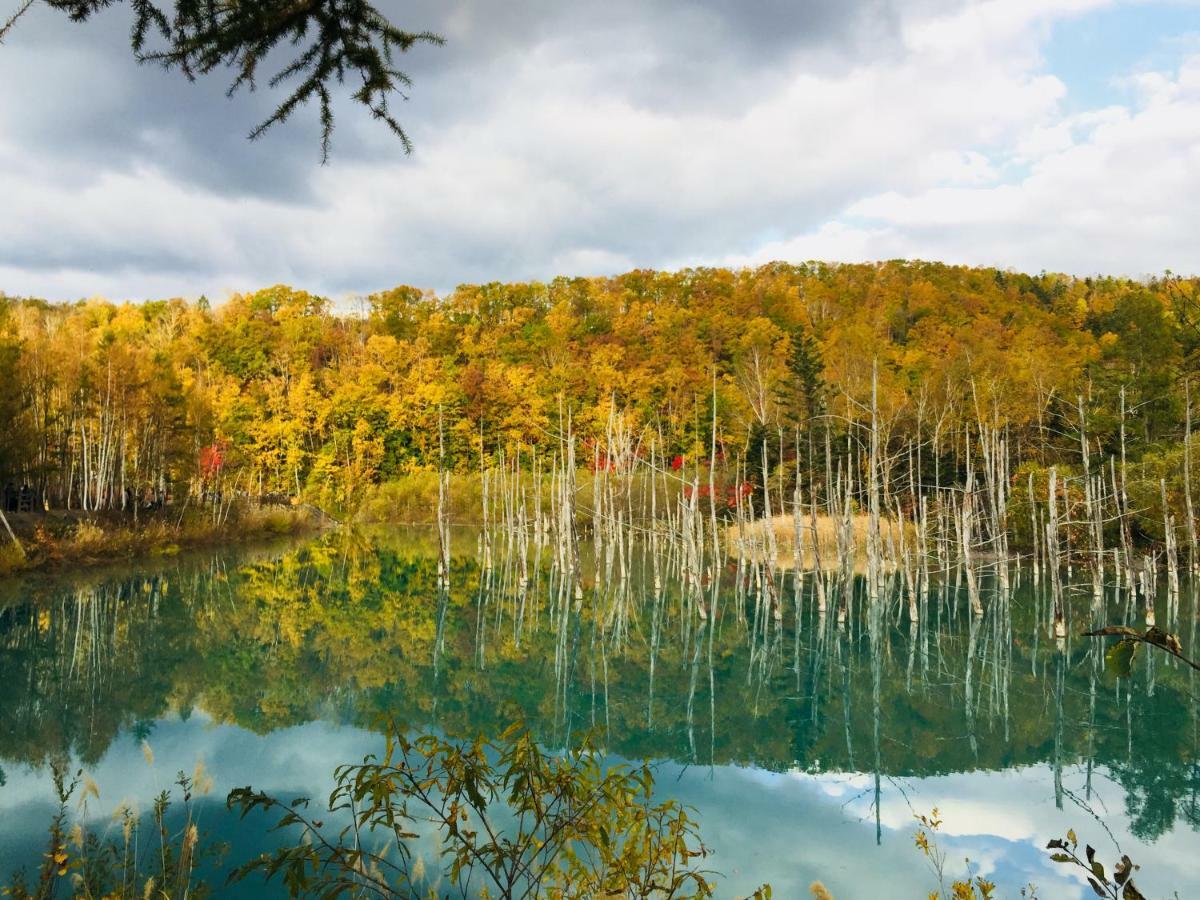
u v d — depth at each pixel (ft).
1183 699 59.06
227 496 177.37
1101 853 32.40
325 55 12.35
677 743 47.39
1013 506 132.57
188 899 21.95
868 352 226.79
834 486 139.23
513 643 76.89
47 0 11.05
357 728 47.78
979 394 164.55
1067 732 50.85
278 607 91.15
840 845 32.53
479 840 27.27
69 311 266.77
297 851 10.75
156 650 67.31
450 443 226.99
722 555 145.48
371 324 340.80
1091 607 94.79
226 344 264.31
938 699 59.16
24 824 30.73
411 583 115.03
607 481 132.77
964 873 30.17
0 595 84.28
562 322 330.13
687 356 246.88
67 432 127.85
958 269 408.26
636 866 11.89
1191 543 90.27
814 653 75.36
